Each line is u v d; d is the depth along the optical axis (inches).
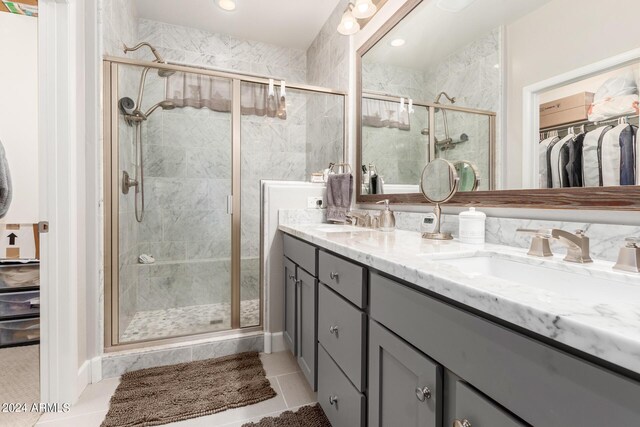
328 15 104.7
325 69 107.7
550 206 37.9
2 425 50.2
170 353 70.1
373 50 77.9
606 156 32.5
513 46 43.1
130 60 72.2
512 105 43.3
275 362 72.5
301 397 59.0
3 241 80.7
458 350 22.8
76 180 57.2
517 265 35.5
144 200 87.0
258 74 122.0
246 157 102.5
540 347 16.9
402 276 28.8
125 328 76.3
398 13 66.7
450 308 23.5
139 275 87.2
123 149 74.9
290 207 80.7
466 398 22.0
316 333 53.4
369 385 35.6
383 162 74.4
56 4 54.1
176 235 91.3
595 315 15.8
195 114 88.0
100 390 60.1
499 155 45.4
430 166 57.2
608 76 32.2
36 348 78.0
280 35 117.6
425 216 57.1
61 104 54.7
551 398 16.3
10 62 82.1
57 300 54.9
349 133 89.5
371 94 78.9
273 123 106.5
